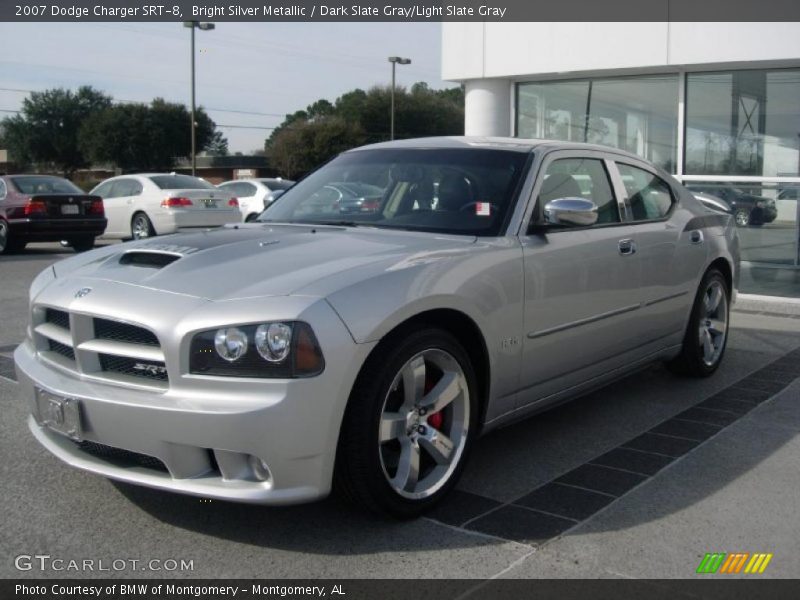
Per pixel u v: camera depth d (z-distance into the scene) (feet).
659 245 16.99
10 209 48.65
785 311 29.35
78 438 11.02
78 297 11.50
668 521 11.88
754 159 30.71
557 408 17.51
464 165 15.10
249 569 10.44
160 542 11.14
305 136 192.24
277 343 10.22
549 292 13.87
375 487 11.07
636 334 16.58
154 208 54.34
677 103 31.91
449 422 12.48
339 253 12.21
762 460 14.38
